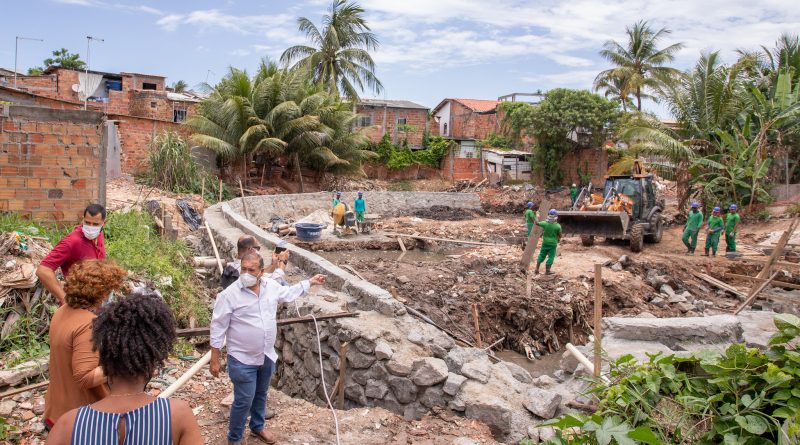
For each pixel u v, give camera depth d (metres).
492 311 12.07
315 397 7.27
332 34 35.72
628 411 4.38
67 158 10.05
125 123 25.33
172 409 2.32
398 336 6.79
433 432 5.55
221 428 5.23
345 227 21.19
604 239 20.06
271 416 5.64
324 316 7.05
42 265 4.42
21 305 6.22
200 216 18.92
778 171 25.25
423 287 12.71
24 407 5.21
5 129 9.56
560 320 12.18
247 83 28.95
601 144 36.25
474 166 39.34
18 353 5.82
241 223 14.62
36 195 9.90
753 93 23.89
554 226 13.98
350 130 33.56
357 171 32.81
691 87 25.45
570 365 6.95
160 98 33.59
